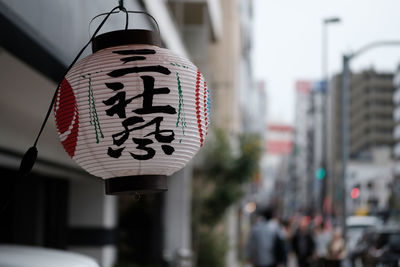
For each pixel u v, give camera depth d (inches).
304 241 746.2
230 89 1030.4
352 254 919.0
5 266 162.1
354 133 5334.6
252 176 844.0
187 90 145.0
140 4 380.2
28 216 504.7
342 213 979.9
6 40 202.8
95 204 626.2
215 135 852.0
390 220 1414.9
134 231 711.1
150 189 147.0
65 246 600.1
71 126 143.9
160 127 140.7
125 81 140.3
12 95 301.0
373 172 3602.4
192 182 842.8
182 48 616.7
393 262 817.5
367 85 5290.4
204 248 802.2
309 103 4830.2
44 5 216.4
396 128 4756.4
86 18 272.5
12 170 454.6
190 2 761.6
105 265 622.2
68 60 244.8
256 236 513.0
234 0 1096.8
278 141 4520.2
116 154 141.5
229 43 1051.9
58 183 592.1
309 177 4128.9
